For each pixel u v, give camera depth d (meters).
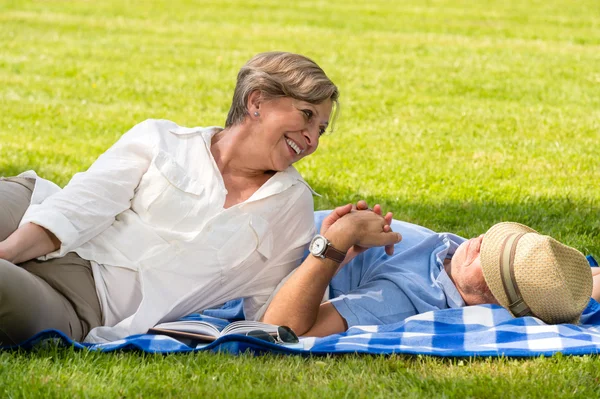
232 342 4.41
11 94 15.02
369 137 12.70
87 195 4.49
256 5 30.77
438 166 10.76
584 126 13.68
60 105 14.32
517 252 4.89
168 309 4.61
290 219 4.88
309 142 4.72
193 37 23.42
